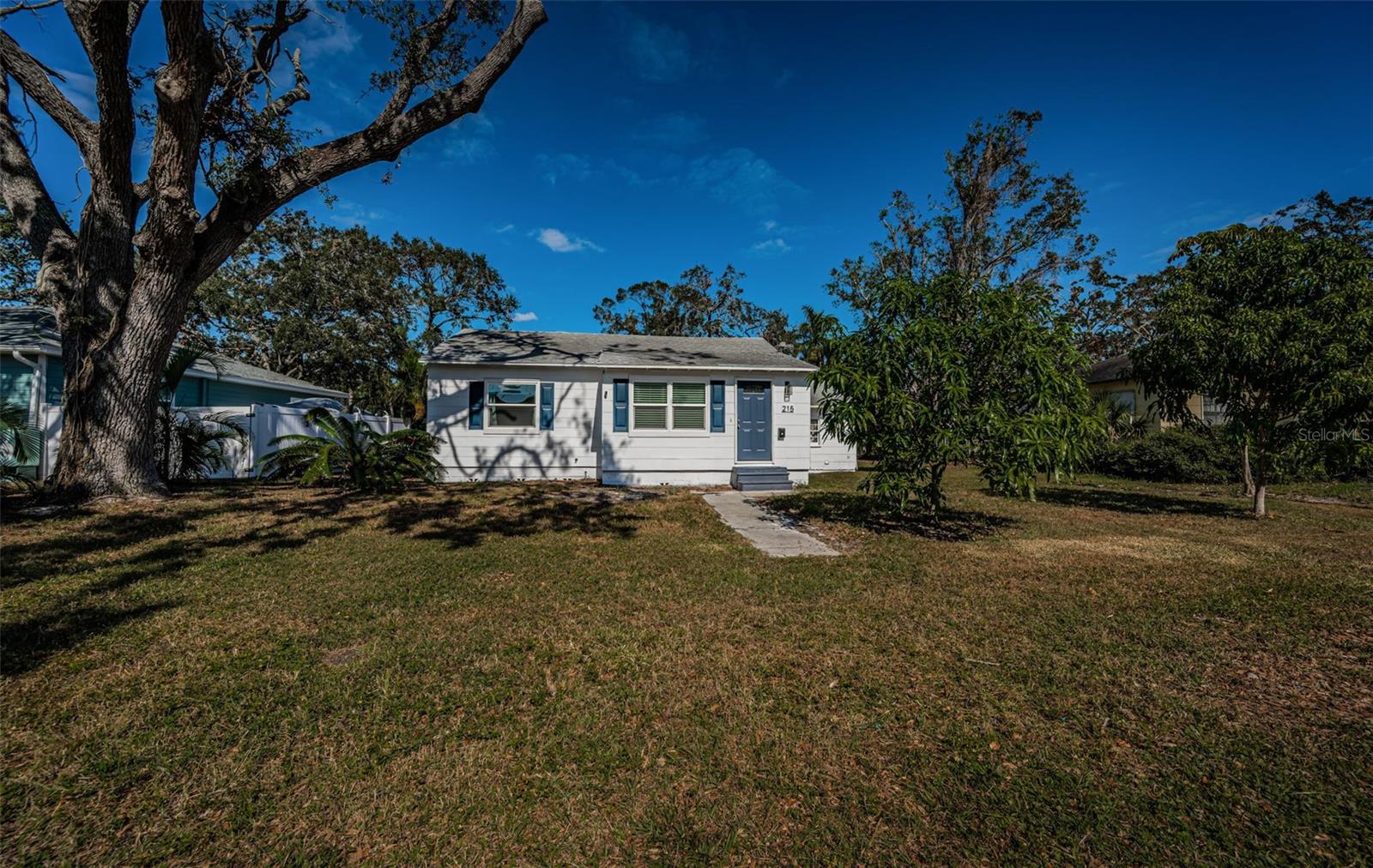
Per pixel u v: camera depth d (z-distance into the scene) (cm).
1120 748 266
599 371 1373
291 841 203
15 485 957
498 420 1335
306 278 2566
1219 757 258
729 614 439
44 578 492
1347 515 935
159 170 765
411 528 746
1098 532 779
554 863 198
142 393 873
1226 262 855
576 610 445
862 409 676
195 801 222
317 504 907
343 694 304
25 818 210
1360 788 237
